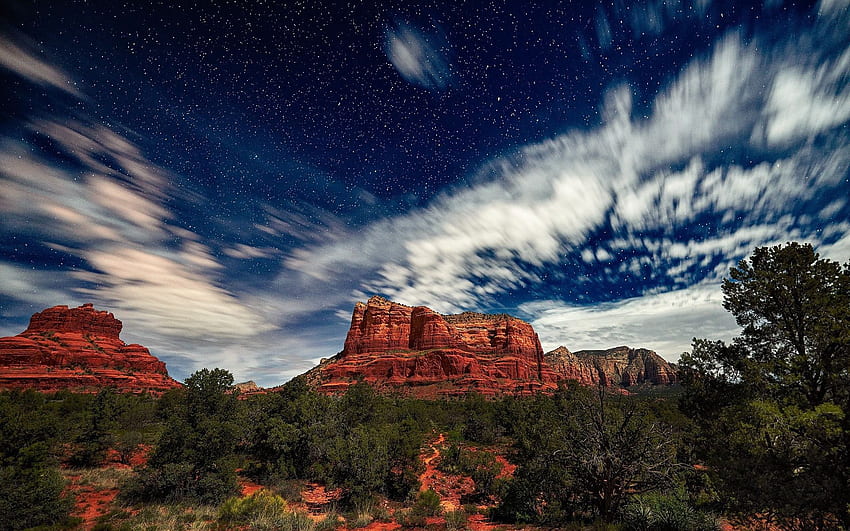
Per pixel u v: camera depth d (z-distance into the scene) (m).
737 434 8.70
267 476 23.05
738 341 11.23
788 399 8.55
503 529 14.09
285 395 31.89
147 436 35.53
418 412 54.50
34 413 18.38
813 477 7.18
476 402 71.44
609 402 13.53
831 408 6.90
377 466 19.11
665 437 12.34
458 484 25.14
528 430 20.39
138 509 15.52
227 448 19.88
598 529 11.52
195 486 17.69
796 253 9.61
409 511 17.14
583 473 12.89
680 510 11.36
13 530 12.61
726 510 8.88
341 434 27.69
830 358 8.17
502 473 26.86
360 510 17.25
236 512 14.17
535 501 16.33
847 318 7.88
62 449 25.23
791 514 7.22
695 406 12.41
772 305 9.83
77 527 13.19
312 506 18.42
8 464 14.98
